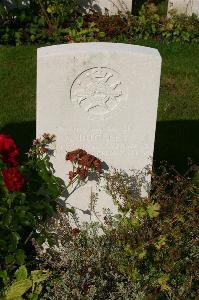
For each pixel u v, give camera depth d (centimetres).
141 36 399
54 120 227
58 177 233
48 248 238
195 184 267
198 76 359
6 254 224
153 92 223
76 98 223
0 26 383
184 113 326
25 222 222
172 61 372
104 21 398
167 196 231
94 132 230
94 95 223
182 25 402
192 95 341
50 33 386
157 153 296
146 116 227
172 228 225
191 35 399
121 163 236
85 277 214
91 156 226
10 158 223
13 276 225
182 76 358
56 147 231
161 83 349
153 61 217
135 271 214
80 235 229
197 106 332
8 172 216
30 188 231
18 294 212
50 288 218
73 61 217
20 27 389
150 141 232
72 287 211
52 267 226
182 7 419
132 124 228
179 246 222
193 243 221
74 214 243
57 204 236
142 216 222
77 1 409
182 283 217
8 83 340
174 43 395
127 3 416
